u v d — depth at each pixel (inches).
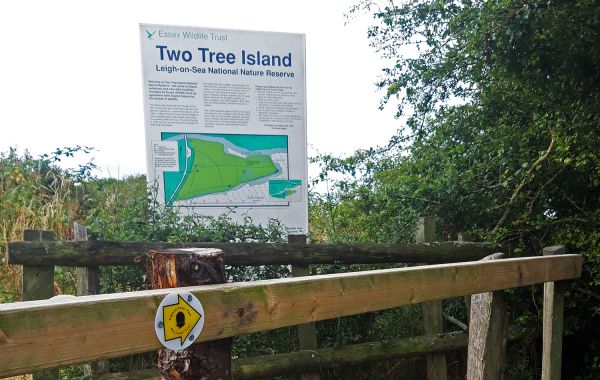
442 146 188.2
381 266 160.7
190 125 157.8
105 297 48.8
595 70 152.7
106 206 181.9
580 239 151.6
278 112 165.9
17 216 211.6
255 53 163.0
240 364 127.3
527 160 158.2
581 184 158.6
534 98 166.2
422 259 154.4
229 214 160.7
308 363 135.0
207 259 59.1
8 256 108.0
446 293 85.6
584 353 174.4
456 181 167.3
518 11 142.8
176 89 156.4
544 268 107.8
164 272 59.4
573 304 155.6
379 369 157.8
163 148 155.7
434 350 152.7
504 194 168.9
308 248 139.4
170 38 155.6
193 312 54.2
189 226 143.3
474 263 91.8
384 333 157.4
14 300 171.5
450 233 181.2
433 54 186.1
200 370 57.1
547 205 164.1
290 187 167.3
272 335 140.9
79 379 115.2
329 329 149.6
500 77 167.5
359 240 179.2
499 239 164.6
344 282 70.6
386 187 183.0
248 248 131.7
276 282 62.7
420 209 177.9
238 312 58.3
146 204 143.7
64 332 45.7
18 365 43.2
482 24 150.0
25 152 239.0
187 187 157.6
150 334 50.9
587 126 148.9
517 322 165.0
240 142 162.4
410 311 162.4
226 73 160.6
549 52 150.4
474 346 101.3
